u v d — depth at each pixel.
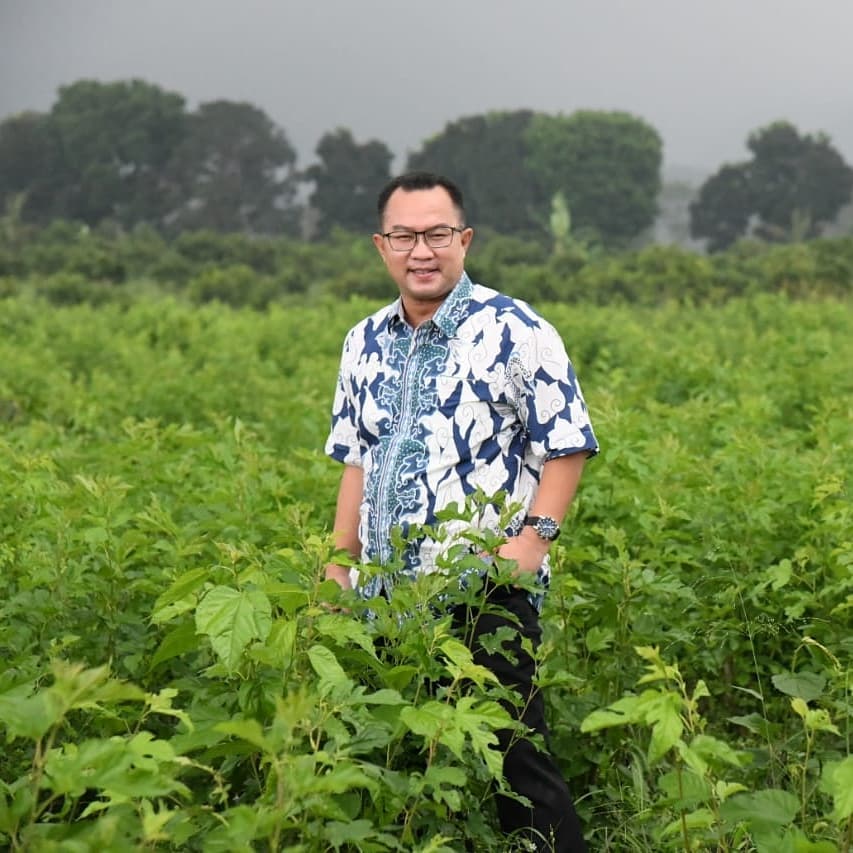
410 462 3.91
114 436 8.87
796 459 6.46
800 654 5.12
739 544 5.50
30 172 104.94
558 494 3.90
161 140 106.06
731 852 3.53
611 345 16.16
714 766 3.14
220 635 2.99
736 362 14.48
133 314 21.61
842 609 4.91
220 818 2.78
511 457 3.95
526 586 3.63
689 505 5.76
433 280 3.90
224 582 3.48
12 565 4.75
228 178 108.38
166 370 12.60
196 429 10.58
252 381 11.71
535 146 97.38
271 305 23.39
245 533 5.07
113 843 2.49
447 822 3.61
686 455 6.30
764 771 4.31
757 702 5.13
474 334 3.90
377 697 3.06
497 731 3.75
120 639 4.34
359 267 47.84
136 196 105.50
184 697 4.27
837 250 35.38
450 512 3.64
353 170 107.06
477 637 3.81
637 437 7.02
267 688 3.27
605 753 4.49
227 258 46.78
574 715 4.39
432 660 3.40
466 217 3.97
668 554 5.12
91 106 104.69
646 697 2.83
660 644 4.75
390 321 4.03
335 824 2.88
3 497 5.45
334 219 107.69
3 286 34.06
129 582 4.50
